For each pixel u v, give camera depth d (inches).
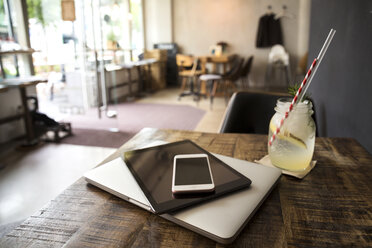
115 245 18.0
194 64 236.1
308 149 27.9
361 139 48.4
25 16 140.6
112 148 124.2
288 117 27.9
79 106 156.7
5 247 17.9
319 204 22.8
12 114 135.1
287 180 27.0
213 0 285.3
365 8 48.6
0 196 85.0
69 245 18.0
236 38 288.2
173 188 21.8
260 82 292.8
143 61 250.4
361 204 22.8
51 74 157.5
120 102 224.4
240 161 28.5
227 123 57.9
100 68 148.3
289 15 270.7
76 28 147.3
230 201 21.5
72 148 124.1
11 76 140.2
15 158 113.8
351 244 18.2
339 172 28.7
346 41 60.0
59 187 90.3
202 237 18.7
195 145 31.7
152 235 19.0
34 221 20.4
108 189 23.8
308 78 26.4
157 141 34.3
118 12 161.2
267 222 20.4
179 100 232.7
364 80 47.4
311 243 18.3
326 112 76.8
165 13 295.1
